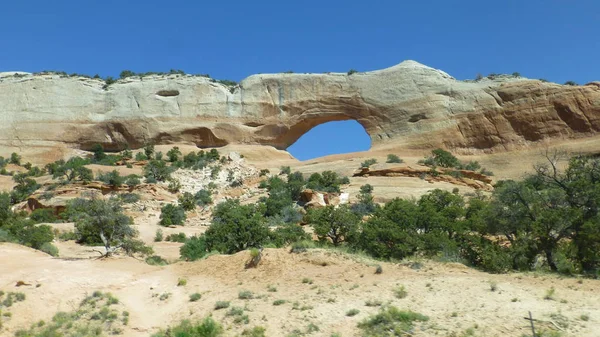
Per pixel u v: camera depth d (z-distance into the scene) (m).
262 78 121.38
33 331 16.58
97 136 115.19
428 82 111.56
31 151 111.31
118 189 62.12
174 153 85.94
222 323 15.79
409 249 24.81
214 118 116.56
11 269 22.11
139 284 20.50
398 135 107.88
